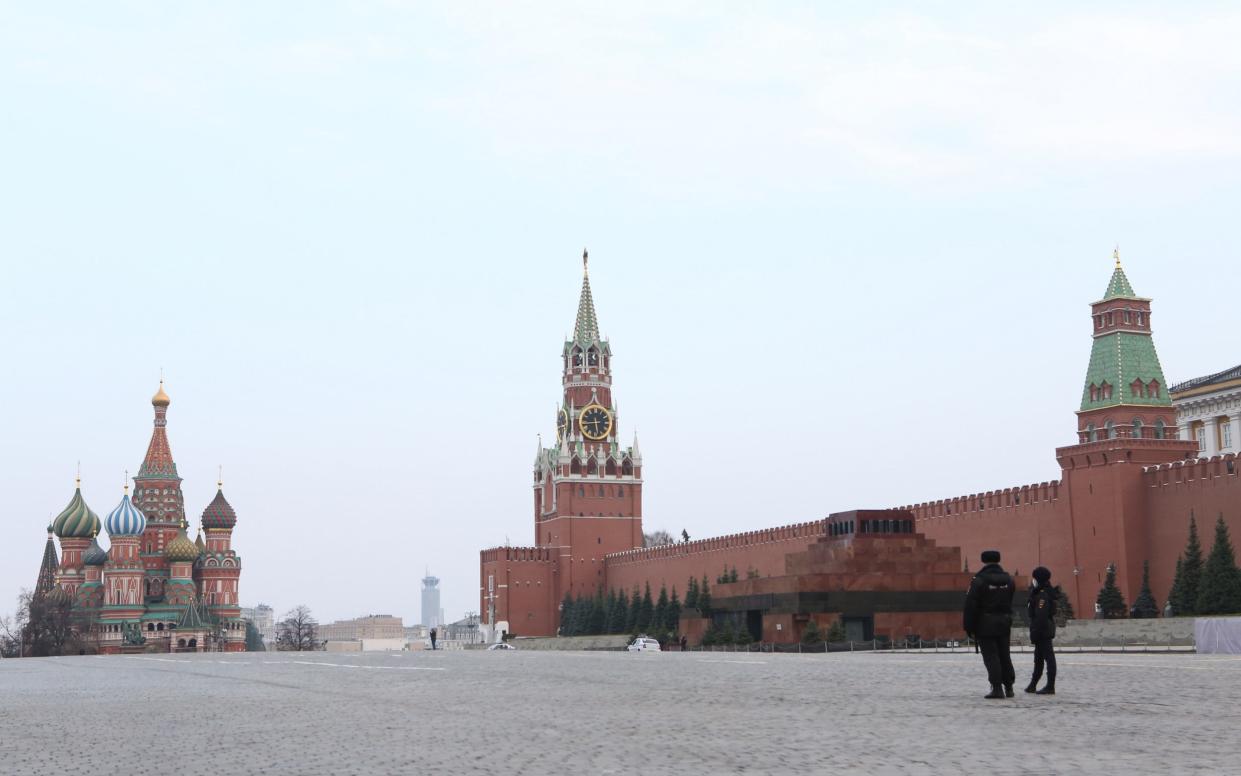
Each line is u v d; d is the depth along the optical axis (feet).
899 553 359.66
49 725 96.63
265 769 64.59
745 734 74.28
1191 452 361.10
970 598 93.35
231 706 111.04
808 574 348.79
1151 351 368.48
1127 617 339.57
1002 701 90.94
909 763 59.77
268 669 201.87
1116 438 358.02
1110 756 60.29
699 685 123.03
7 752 77.10
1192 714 78.59
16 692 147.74
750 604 377.50
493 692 119.55
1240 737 66.74
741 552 536.42
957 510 424.05
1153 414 362.74
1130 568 351.67
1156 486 350.23
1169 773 54.70
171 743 79.61
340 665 211.00
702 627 413.39
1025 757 60.49
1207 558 322.96
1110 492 356.79
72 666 259.19
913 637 326.24
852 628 349.20
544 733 78.23
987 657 92.99
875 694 102.68
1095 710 82.12
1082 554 364.58
